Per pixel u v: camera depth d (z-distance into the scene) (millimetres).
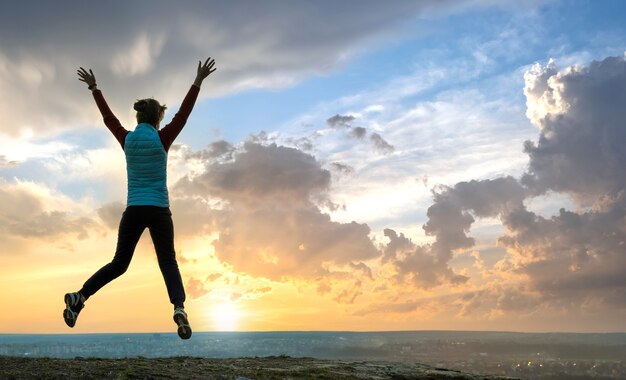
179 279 4199
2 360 4719
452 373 5848
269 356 6727
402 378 5410
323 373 5254
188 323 4039
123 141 4305
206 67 4551
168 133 4301
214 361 5902
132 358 5637
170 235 4258
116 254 4242
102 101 4602
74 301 4023
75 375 4137
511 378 5742
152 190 4207
